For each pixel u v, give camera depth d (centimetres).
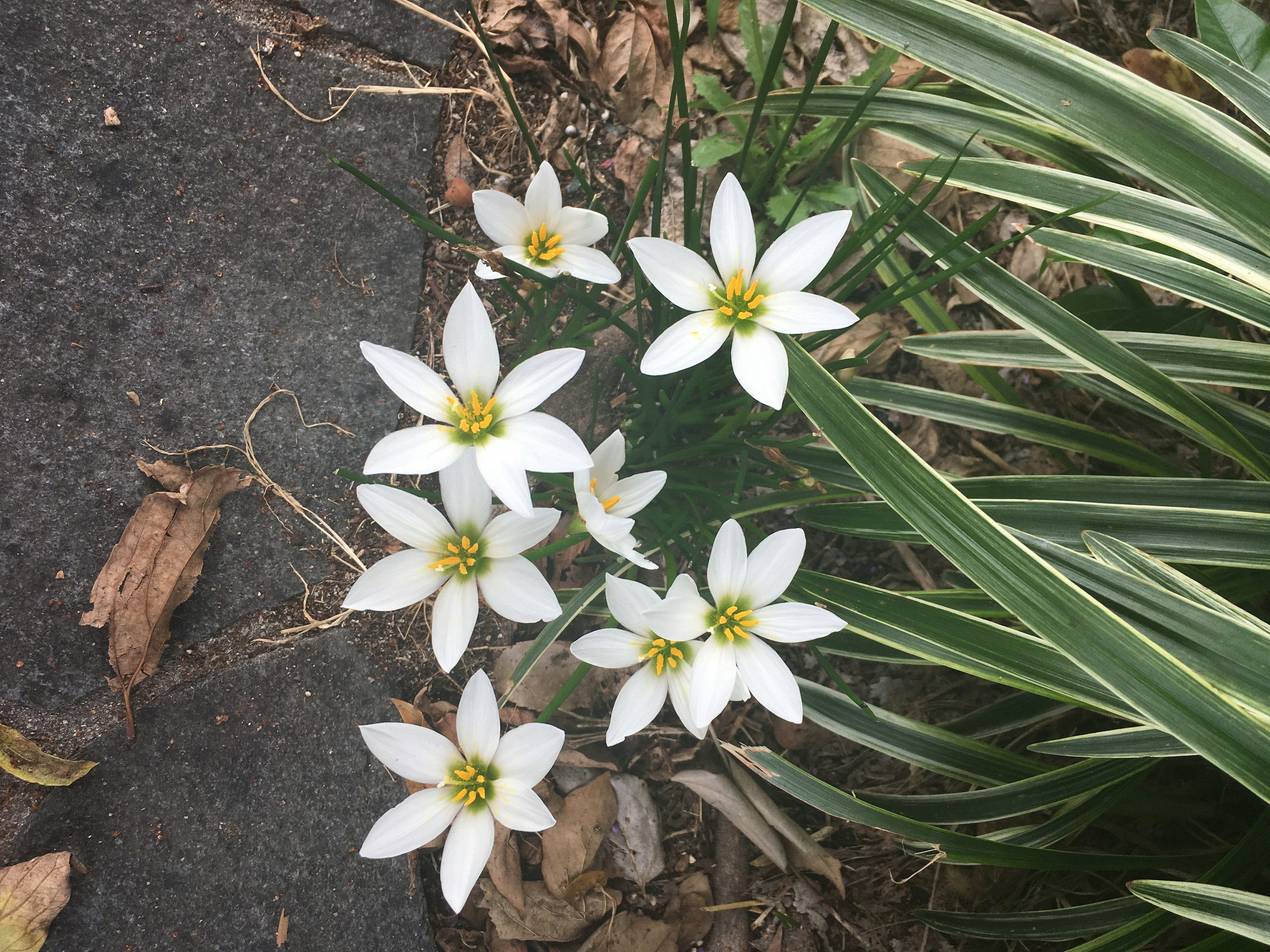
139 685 33
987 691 40
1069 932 33
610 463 29
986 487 35
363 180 27
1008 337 36
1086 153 36
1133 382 32
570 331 34
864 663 41
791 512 36
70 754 32
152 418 34
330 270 37
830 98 37
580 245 31
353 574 36
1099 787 33
